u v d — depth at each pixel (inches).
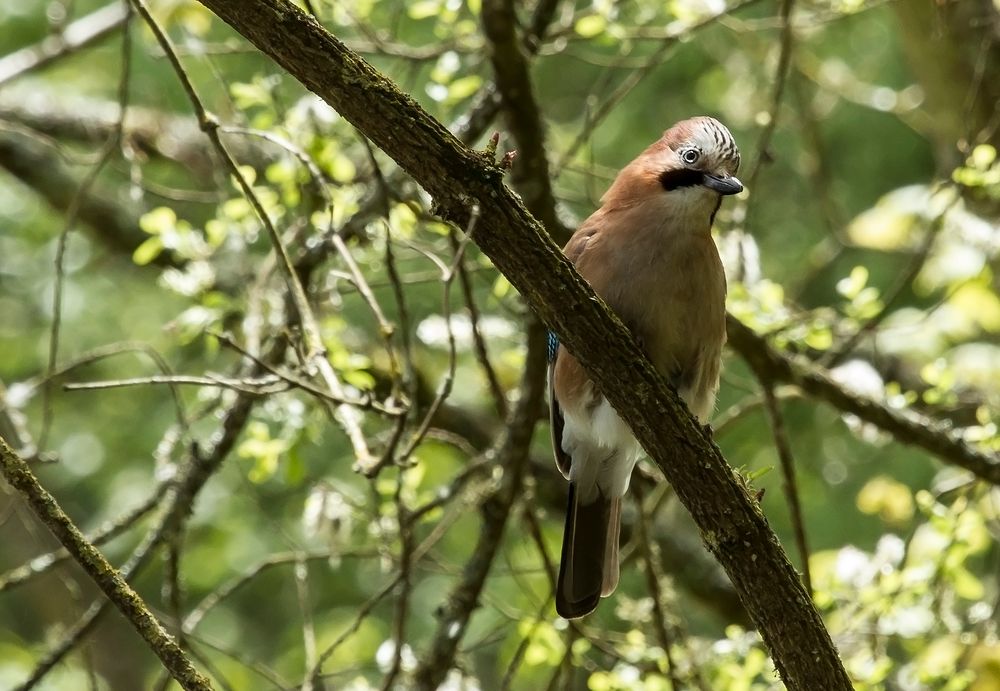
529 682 515.2
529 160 358.3
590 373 243.8
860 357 498.3
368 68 222.1
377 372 462.6
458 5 396.2
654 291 302.5
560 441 341.1
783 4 402.9
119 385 266.2
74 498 654.5
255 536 599.8
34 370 624.4
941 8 452.8
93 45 519.8
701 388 315.3
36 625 669.9
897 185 629.9
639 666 379.9
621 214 309.0
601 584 333.1
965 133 408.2
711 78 610.9
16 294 614.9
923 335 488.1
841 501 599.2
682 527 525.3
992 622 388.2
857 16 615.5
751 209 410.0
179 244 393.4
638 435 247.3
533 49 386.3
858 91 553.6
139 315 617.9
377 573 614.9
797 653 248.7
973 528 383.9
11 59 512.1
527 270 233.0
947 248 450.9
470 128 378.3
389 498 398.9
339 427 357.7
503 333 433.1
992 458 399.5
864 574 392.8
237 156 526.3
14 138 563.8
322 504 368.5
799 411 612.7
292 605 628.4
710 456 245.9
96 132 569.3
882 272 604.4
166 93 593.6
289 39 218.1
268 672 362.3
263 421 415.2
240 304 403.9
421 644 585.6
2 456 217.9
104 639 680.4
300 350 291.1
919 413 434.6
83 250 613.9
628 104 622.5
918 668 374.0
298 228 389.4
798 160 612.1
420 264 576.7
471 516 602.2
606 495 335.9
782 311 391.2
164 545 363.3
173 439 368.5
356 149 450.6
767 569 248.1
